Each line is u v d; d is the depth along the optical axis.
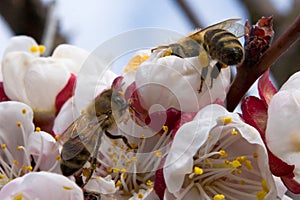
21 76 0.29
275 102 0.27
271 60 0.28
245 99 0.28
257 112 0.27
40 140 0.28
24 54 0.29
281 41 0.28
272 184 0.27
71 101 0.28
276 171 0.27
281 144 0.27
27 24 0.32
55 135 0.28
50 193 0.27
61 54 0.29
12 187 0.27
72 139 0.27
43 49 0.30
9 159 0.28
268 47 0.28
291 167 0.27
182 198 0.27
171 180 0.27
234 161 0.27
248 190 0.27
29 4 0.32
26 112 0.28
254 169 0.27
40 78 0.29
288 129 0.27
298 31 0.28
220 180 0.28
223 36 0.27
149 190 0.27
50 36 0.31
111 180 0.27
